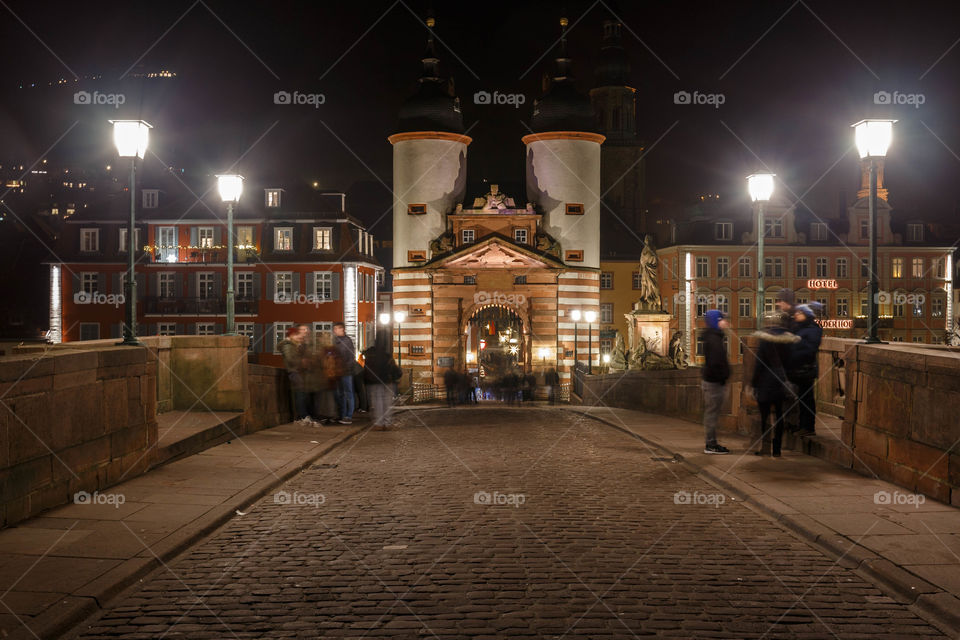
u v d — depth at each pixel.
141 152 10.68
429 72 48.59
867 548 6.62
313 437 14.05
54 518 7.61
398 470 10.90
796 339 11.16
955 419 8.09
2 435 7.19
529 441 14.30
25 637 4.75
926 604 5.45
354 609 5.39
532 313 46.75
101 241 50.53
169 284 49.75
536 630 5.05
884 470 9.50
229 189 15.96
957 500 8.04
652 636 4.98
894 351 9.26
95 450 8.90
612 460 11.78
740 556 6.64
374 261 56.09
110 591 5.60
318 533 7.35
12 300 65.56
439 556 6.60
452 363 46.59
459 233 47.47
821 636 5.02
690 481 9.97
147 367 10.21
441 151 47.59
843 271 63.66
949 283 64.56
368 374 16.58
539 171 48.22
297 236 49.88
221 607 5.43
